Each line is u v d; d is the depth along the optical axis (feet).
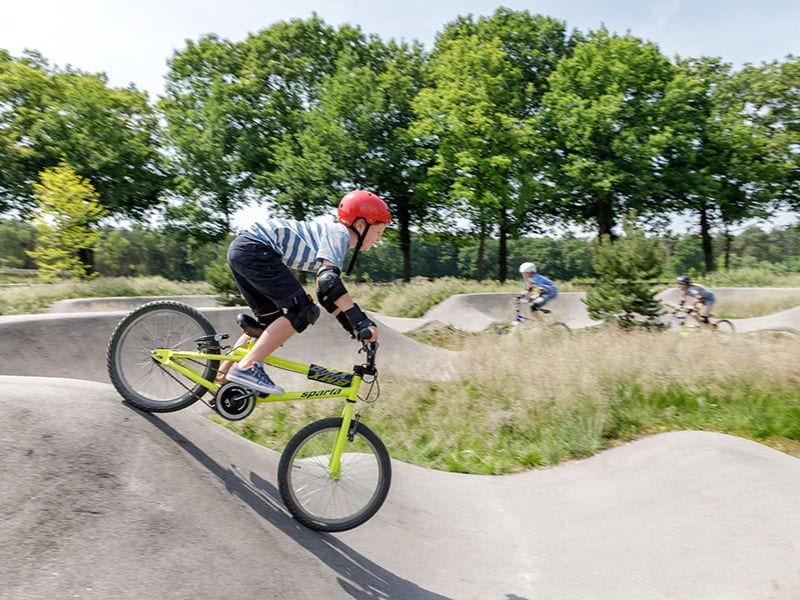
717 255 241.76
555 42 110.22
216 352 10.91
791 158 107.04
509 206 94.68
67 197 74.54
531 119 92.94
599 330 31.58
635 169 94.27
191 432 11.85
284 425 23.52
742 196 108.88
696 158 102.68
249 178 108.17
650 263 40.01
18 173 102.63
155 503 9.20
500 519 14.98
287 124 110.01
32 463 8.82
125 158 109.19
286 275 10.31
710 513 12.67
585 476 17.61
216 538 9.18
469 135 93.61
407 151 103.24
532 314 40.22
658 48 99.30
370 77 103.55
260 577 8.85
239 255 10.27
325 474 11.05
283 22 115.24
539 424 22.09
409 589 10.44
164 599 7.64
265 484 11.60
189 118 109.40
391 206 108.27
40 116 107.04
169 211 110.83
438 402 25.02
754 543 11.09
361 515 10.72
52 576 7.38
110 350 11.10
